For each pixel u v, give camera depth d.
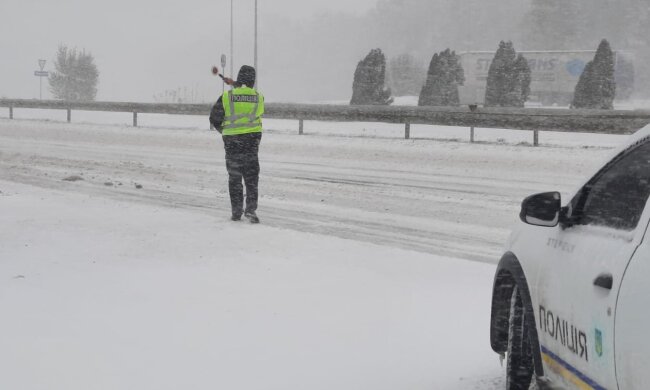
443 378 4.53
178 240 8.54
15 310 5.68
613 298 2.91
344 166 16.88
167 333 5.25
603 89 28.73
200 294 6.31
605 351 2.96
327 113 21.58
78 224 9.34
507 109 18.20
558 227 3.74
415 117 19.95
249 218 9.84
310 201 12.17
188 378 4.46
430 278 7.03
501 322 4.34
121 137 23.20
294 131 22.61
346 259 7.80
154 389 4.27
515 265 4.09
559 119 17.58
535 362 3.81
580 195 3.66
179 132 23.34
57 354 4.76
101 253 7.81
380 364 4.76
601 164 3.59
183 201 11.85
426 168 16.36
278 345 5.07
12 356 4.70
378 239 9.14
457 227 10.06
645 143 3.29
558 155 16.41
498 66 32.78
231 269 7.27
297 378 4.51
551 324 3.57
